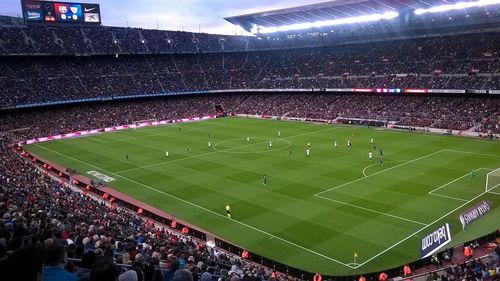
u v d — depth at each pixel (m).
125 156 70.44
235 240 36.72
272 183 52.34
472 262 28.38
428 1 85.44
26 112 101.31
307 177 54.41
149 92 120.19
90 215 35.22
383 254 33.12
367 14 101.12
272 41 141.88
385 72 107.94
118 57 127.19
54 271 6.52
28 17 113.88
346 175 54.69
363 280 27.92
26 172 51.84
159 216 41.44
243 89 129.12
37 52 109.19
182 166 62.47
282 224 39.69
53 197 38.97
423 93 99.81
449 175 53.28
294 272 29.58
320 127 95.00
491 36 100.06
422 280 28.53
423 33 111.56
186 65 136.50
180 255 24.98
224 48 142.88
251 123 104.69
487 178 51.56
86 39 120.56
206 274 10.85
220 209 44.28
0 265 4.63
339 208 43.09
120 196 49.62
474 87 89.00
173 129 98.62
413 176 53.31
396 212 41.56
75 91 109.38
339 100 111.81
